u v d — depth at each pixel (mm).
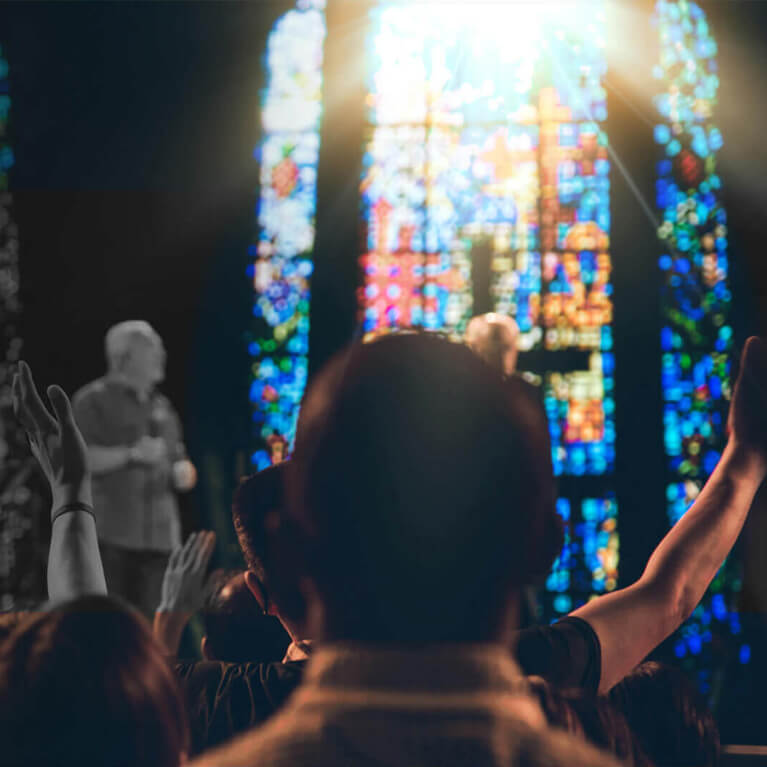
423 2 8391
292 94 8430
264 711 1069
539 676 923
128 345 5672
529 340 7820
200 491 7902
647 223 7902
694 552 971
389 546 521
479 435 534
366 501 526
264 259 8281
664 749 1312
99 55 8469
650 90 8070
